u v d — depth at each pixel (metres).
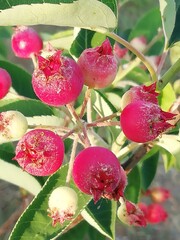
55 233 0.09
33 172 0.08
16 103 0.11
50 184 0.10
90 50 0.09
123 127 0.08
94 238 0.14
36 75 0.08
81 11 0.08
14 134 0.09
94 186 0.07
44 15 0.08
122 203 0.10
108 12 0.08
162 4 0.11
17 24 0.08
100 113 0.11
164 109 0.12
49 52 0.09
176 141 0.10
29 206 0.09
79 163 0.08
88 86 0.09
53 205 0.08
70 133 0.09
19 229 0.09
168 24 0.11
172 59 0.14
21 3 0.08
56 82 0.08
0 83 0.10
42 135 0.08
